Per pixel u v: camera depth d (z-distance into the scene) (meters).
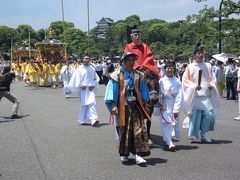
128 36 10.08
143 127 7.43
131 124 7.42
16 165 7.58
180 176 6.72
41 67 30.45
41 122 12.75
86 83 12.24
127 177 6.71
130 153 8.33
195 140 9.44
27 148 8.99
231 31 25.31
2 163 7.74
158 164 7.50
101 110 15.80
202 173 6.88
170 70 8.80
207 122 9.27
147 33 91.50
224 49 27.62
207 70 9.37
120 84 7.39
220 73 21.23
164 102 8.78
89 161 7.79
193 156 8.07
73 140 9.84
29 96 22.42
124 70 7.48
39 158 8.09
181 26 27.14
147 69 9.02
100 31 89.94
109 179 6.62
